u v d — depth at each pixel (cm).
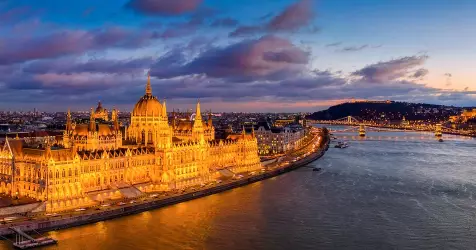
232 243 17500
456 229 19525
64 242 16925
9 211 18562
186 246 17038
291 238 18200
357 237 18425
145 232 18500
